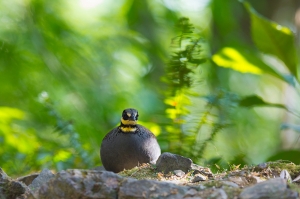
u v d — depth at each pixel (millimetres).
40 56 15875
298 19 15773
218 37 18844
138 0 18312
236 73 18766
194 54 9367
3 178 6312
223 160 9867
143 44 17406
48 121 14117
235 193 5254
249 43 18172
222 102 9641
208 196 5203
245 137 17453
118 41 17391
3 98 15242
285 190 5004
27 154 11211
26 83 15539
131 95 16812
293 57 10672
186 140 9484
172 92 9398
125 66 17297
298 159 9922
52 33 16156
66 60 16266
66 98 15992
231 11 17891
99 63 16875
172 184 5441
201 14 19547
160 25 18891
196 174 6594
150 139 8625
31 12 16172
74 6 17422
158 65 18016
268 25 10430
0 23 15750
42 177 6832
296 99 16891
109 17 18250
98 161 10859
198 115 9820
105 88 16719
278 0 17078
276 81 18953
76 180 5500
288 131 15906
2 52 15305
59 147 11148
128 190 5383
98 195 5426
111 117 15938
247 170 6348
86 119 15266
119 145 8453
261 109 19469
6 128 11891
